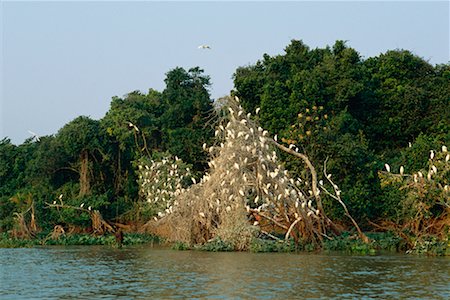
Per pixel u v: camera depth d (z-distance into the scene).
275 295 19.59
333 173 42.75
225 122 41.47
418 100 52.81
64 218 48.88
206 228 36.44
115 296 19.70
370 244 35.19
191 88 59.59
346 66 53.47
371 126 52.91
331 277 23.67
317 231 35.53
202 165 54.56
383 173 39.00
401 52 57.22
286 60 56.94
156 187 45.91
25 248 40.09
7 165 61.34
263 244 34.47
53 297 19.67
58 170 55.72
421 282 22.47
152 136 56.81
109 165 54.81
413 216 35.62
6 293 20.50
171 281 22.75
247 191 35.31
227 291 20.36
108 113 57.06
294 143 43.28
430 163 35.56
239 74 57.91
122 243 40.84
